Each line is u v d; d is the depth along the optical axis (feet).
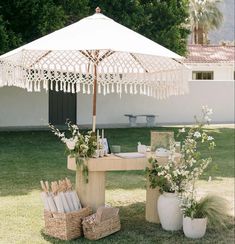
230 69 97.60
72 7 53.78
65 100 69.10
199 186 31.07
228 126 70.03
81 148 21.70
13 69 21.49
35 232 21.09
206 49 106.83
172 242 20.30
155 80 22.70
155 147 23.35
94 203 21.98
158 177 21.74
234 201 27.27
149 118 69.05
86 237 20.45
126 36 21.17
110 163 21.88
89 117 70.03
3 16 50.26
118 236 20.92
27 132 59.16
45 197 20.84
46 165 37.24
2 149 45.27
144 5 59.16
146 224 22.72
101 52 22.36
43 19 50.26
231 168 37.60
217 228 22.11
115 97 71.00
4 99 64.90
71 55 21.48
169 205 21.57
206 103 75.72
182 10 61.26
